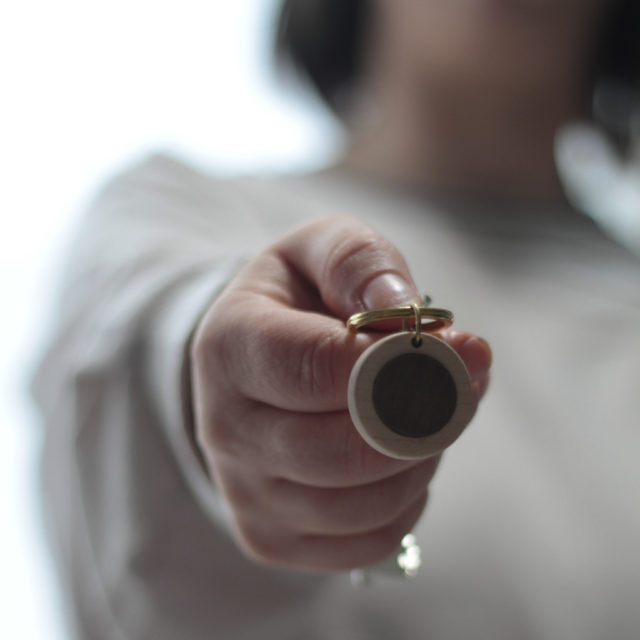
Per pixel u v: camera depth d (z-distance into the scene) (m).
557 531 0.62
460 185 0.92
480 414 0.68
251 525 0.42
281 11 1.10
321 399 0.38
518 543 0.61
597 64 0.95
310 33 1.07
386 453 0.37
